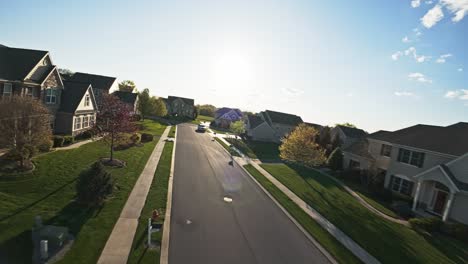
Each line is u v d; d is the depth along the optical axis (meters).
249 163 33.66
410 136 28.36
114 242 11.80
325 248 14.16
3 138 17.50
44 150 23.12
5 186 15.59
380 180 28.50
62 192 15.97
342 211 20.28
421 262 14.17
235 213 17.03
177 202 17.27
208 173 25.69
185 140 43.47
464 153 21.92
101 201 15.02
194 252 12.00
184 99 97.88
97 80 54.06
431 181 23.50
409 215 21.91
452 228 18.44
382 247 15.20
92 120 36.69
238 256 12.27
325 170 37.16
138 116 59.44
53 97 29.92
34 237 11.06
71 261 10.14
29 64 26.52
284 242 14.22
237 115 81.75
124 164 23.78
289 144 32.38
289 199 21.27
